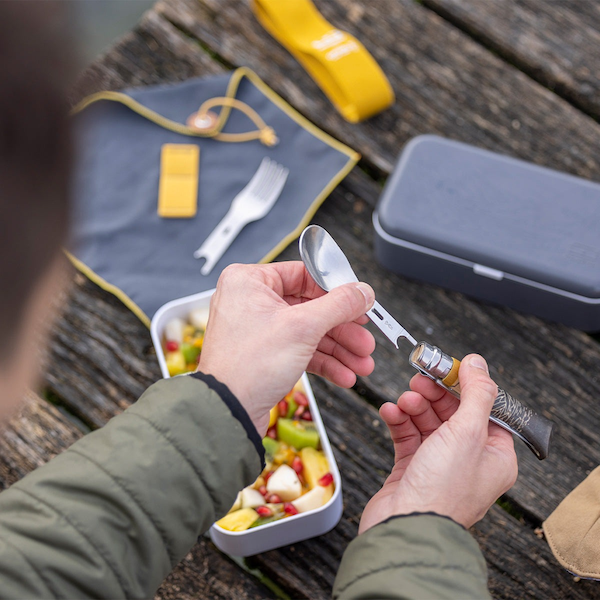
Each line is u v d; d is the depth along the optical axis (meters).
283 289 1.12
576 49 1.77
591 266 1.34
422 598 0.71
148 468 0.74
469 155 1.46
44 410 1.42
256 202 1.64
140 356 1.50
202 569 1.28
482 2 1.83
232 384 0.84
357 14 1.83
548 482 1.34
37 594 0.70
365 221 1.64
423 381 1.08
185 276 1.59
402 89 1.75
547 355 1.47
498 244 1.38
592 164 1.65
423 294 1.55
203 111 1.73
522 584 1.26
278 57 1.80
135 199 1.66
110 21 2.09
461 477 0.87
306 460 1.28
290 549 1.31
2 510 0.74
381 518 0.86
